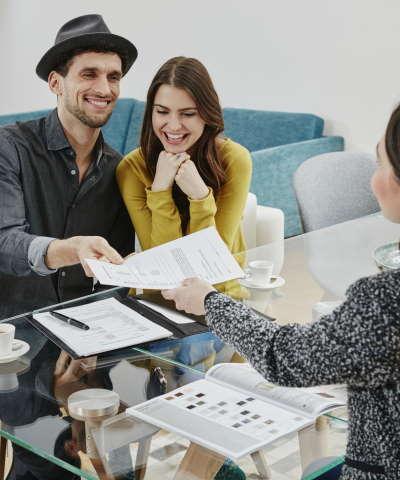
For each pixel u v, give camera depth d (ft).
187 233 8.11
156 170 7.89
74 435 4.56
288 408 4.69
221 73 16.84
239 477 4.11
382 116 14.67
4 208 7.57
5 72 21.91
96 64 7.61
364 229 8.41
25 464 6.12
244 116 15.92
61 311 6.19
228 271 6.27
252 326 4.04
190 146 7.79
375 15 14.34
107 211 8.24
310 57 15.37
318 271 6.94
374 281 3.59
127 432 4.55
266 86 16.16
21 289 7.88
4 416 4.74
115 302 6.39
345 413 4.66
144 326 5.89
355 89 14.90
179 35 17.38
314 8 15.08
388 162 3.69
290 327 3.88
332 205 9.75
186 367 5.30
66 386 5.08
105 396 4.93
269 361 3.85
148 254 6.43
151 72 18.15
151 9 17.76
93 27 7.69
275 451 4.30
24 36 21.03
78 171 7.97
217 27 16.66
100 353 5.50
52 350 5.57
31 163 7.80
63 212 8.02
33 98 21.40
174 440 4.43
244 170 8.10
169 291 4.92
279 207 14.01
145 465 4.26
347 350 3.57
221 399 4.83
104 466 4.27
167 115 7.67
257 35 16.06
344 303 3.68
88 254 6.47
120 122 18.10
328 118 15.39
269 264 6.91
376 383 3.61
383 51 14.40
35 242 7.06
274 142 15.52
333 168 9.91
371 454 3.80
